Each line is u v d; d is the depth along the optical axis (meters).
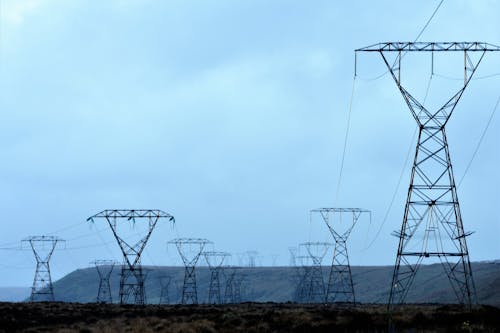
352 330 65.12
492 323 64.69
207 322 73.81
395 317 70.44
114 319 89.12
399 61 70.06
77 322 86.94
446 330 59.97
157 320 80.44
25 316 88.75
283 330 67.12
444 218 69.75
